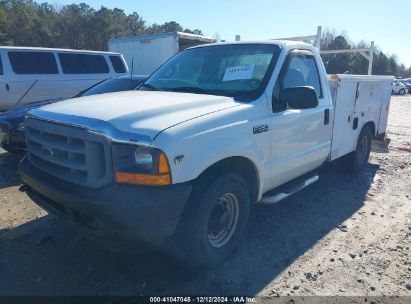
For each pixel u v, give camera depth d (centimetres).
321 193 571
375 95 657
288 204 521
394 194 579
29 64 1073
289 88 382
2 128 646
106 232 288
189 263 337
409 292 328
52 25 6053
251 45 442
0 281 329
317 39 1069
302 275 350
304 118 439
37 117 338
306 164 466
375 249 402
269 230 438
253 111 367
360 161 670
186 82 434
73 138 301
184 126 302
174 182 289
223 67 428
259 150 372
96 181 288
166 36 1511
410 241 421
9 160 707
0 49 1036
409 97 4091
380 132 716
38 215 464
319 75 486
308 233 435
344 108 547
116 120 298
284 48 426
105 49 6388
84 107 333
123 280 335
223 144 327
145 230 284
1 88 1027
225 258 365
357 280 344
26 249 383
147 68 1603
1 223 441
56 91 1116
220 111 340
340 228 451
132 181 283
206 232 330
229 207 363
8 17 5506
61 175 314
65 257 369
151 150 281
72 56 1154
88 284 328
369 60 1480
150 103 337
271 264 367
